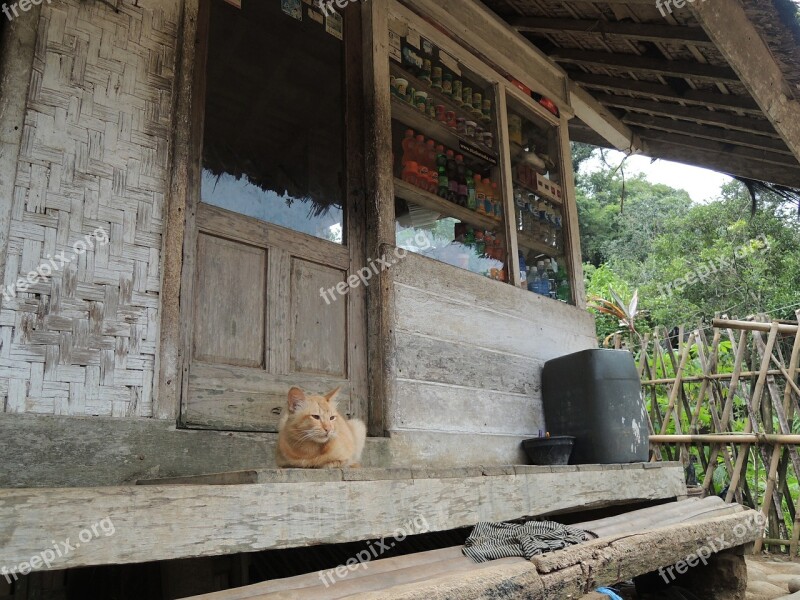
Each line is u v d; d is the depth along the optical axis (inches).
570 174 221.5
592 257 899.4
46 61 99.4
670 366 271.4
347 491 77.9
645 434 164.1
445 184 173.3
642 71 203.8
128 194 104.3
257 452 108.7
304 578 70.2
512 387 169.2
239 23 136.4
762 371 209.5
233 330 120.3
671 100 214.2
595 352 164.1
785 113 163.5
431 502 87.8
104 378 95.8
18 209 92.1
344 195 148.4
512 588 71.9
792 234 610.2
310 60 149.2
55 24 101.6
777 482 201.3
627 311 449.7
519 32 213.6
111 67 106.7
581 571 81.4
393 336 141.6
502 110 195.9
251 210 129.5
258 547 68.7
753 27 151.9
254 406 119.4
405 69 169.6
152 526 62.1
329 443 92.1
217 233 121.6
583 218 903.7
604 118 242.2
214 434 104.5
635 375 166.7
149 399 100.0
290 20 146.9
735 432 227.9
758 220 625.6
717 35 141.6
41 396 89.4
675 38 174.6
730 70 182.1
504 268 185.2
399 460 134.2
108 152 103.3
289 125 141.3
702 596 128.4
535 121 215.6
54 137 97.9
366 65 158.9
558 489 111.5
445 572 77.5
